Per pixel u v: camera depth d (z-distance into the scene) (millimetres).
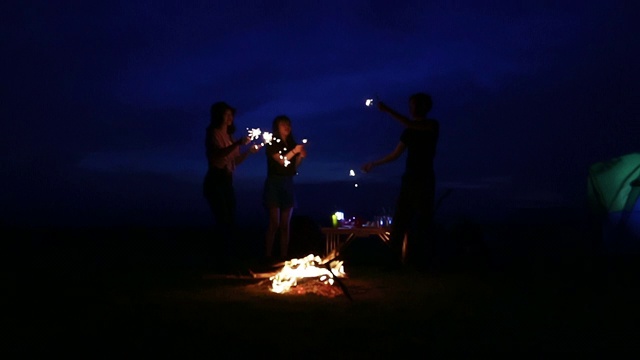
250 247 11938
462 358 3857
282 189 7871
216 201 7500
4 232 15430
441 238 8141
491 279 6934
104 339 4309
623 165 9766
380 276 7211
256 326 4656
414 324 4715
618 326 4641
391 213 8492
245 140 7359
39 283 6734
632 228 9523
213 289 6328
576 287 6344
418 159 7621
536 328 4586
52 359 3871
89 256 10164
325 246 8711
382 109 7602
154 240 13805
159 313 5121
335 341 4227
